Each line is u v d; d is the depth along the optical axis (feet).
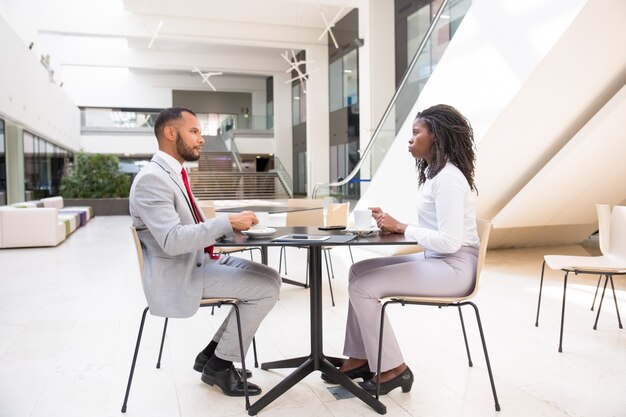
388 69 44.96
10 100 32.99
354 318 7.93
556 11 11.89
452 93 15.96
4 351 9.56
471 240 7.41
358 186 25.05
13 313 12.46
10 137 38.91
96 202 51.42
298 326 11.14
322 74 57.26
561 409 6.88
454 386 7.72
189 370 8.56
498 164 15.81
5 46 31.89
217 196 62.90
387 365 7.30
